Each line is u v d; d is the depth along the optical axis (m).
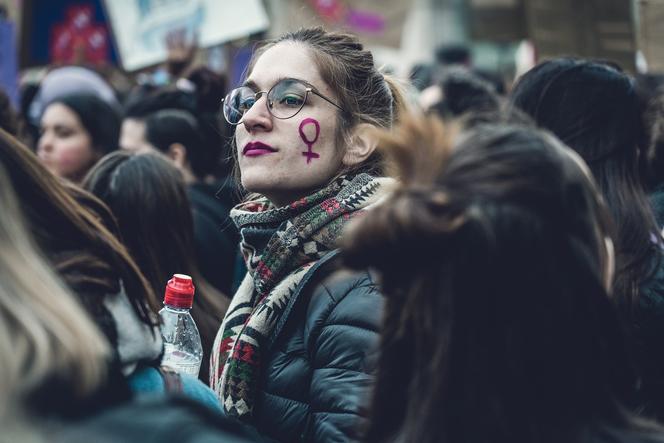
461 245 1.75
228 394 2.94
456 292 1.76
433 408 1.79
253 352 2.93
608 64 3.51
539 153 1.79
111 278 2.07
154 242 4.04
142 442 1.58
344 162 3.13
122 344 2.10
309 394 2.81
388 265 1.80
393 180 3.05
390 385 1.92
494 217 1.74
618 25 6.95
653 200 3.71
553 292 1.75
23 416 1.57
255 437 2.82
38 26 8.95
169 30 7.79
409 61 13.84
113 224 2.38
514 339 1.75
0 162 1.96
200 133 5.68
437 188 1.78
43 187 2.02
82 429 1.60
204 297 4.06
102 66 8.73
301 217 3.04
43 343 1.60
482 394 1.76
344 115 3.13
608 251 1.93
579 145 3.36
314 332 2.80
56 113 6.06
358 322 2.71
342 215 3.02
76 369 1.63
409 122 1.87
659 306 3.03
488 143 1.80
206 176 5.70
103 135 6.11
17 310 1.63
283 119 3.09
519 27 8.10
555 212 1.77
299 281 2.95
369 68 3.22
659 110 3.87
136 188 4.05
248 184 3.12
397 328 1.88
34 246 1.78
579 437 1.76
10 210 1.75
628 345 1.84
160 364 2.32
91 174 4.16
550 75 3.44
